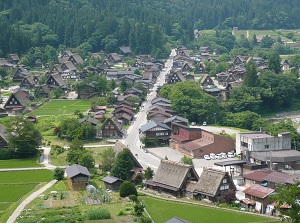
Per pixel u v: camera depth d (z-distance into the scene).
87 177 86.19
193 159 111.50
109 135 127.50
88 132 124.00
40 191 84.69
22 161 106.31
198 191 81.75
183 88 153.12
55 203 77.69
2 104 161.75
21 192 85.31
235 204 78.62
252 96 161.38
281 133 115.19
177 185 83.56
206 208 77.31
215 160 110.56
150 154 114.44
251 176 89.75
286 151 110.00
